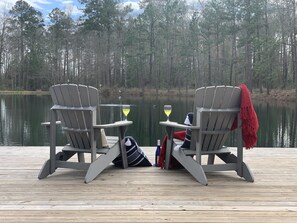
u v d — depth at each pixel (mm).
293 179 3043
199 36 32188
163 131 11898
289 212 2229
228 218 2119
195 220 2086
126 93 33312
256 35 27703
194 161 2938
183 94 32188
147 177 3068
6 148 4531
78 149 3102
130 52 34094
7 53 39500
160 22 33219
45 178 3023
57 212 2207
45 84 39031
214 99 2873
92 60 35562
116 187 2754
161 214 2180
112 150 3182
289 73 27312
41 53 38500
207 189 2717
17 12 38719
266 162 3746
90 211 2227
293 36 25516
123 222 2053
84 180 2896
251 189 2729
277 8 26594
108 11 34062
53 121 3045
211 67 32344
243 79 30094
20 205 2330
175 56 34062
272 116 15805
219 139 3043
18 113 17359
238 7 28391
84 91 2910
